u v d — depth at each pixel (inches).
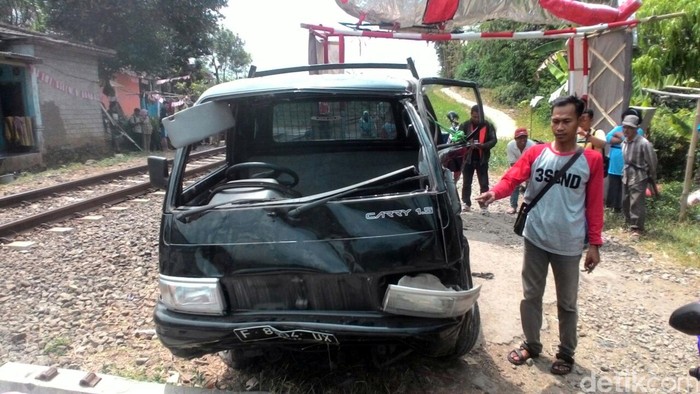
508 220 331.0
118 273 220.4
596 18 295.1
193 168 545.3
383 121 170.1
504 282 207.6
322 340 108.3
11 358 148.6
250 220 111.0
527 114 1058.1
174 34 983.6
